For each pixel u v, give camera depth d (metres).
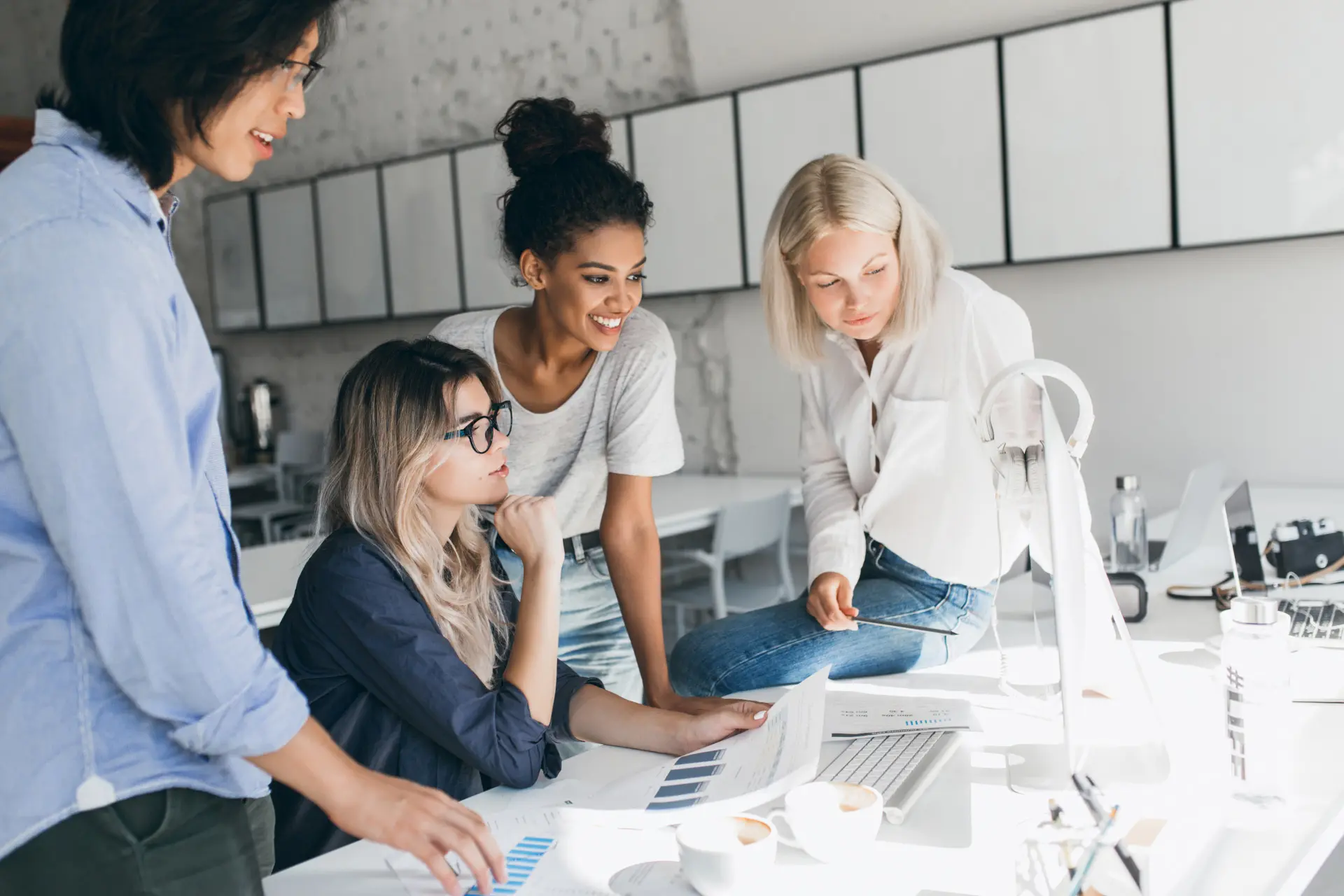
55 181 0.82
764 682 1.62
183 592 0.81
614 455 1.86
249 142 0.92
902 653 1.63
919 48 3.50
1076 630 1.12
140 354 0.80
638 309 1.93
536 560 1.39
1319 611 1.63
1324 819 1.03
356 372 1.40
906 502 1.78
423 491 1.38
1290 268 2.97
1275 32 2.84
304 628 1.34
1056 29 3.17
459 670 1.29
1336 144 2.79
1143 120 3.06
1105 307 3.27
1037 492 1.32
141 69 0.83
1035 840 0.90
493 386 1.44
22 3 6.62
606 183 1.64
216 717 0.84
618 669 2.06
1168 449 3.21
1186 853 0.98
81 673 0.83
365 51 5.05
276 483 5.77
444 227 4.69
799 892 0.95
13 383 0.78
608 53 4.25
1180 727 1.29
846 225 1.62
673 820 1.11
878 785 1.16
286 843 1.34
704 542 4.20
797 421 3.95
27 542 0.82
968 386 1.71
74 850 0.83
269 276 5.42
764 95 3.77
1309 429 2.99
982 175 3.35
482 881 0.95
